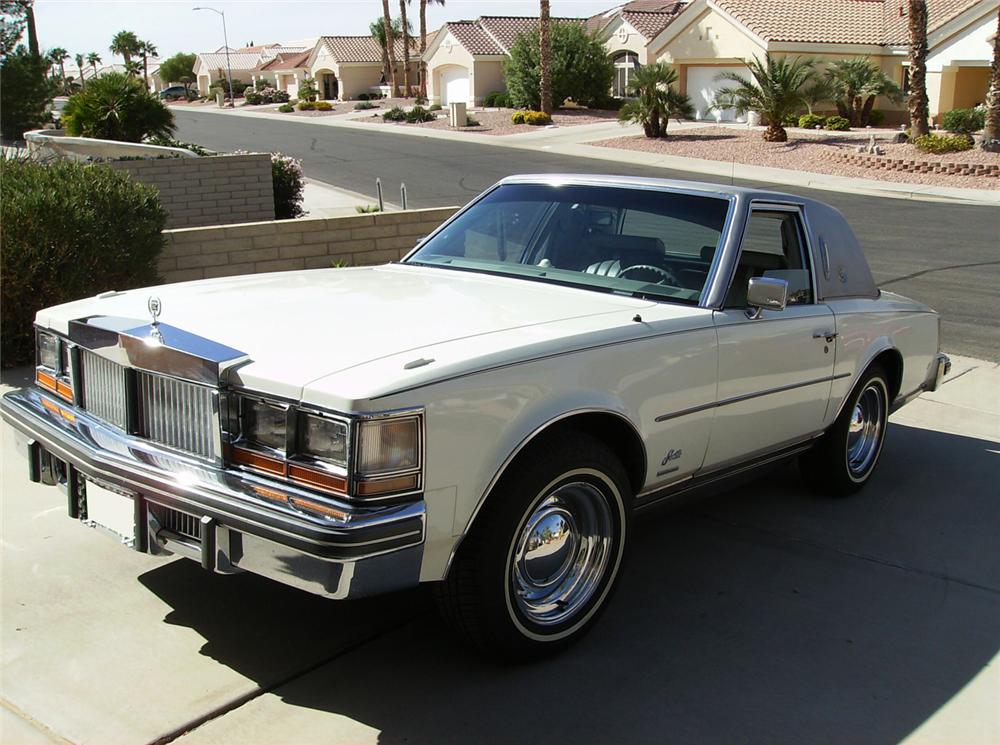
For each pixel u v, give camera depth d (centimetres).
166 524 336
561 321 373
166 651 358
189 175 1452
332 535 286
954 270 1362
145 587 405
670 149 3131
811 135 3228
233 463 319
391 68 6556
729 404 425
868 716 337
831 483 539
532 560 353
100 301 404
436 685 343
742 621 401
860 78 3475
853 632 396
